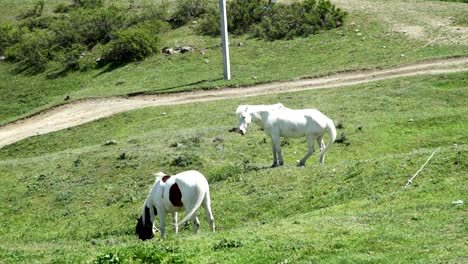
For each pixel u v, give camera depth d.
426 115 33.34
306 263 14.27
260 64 52.19
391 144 30.56
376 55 49.19
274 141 26.50
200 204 18.00
